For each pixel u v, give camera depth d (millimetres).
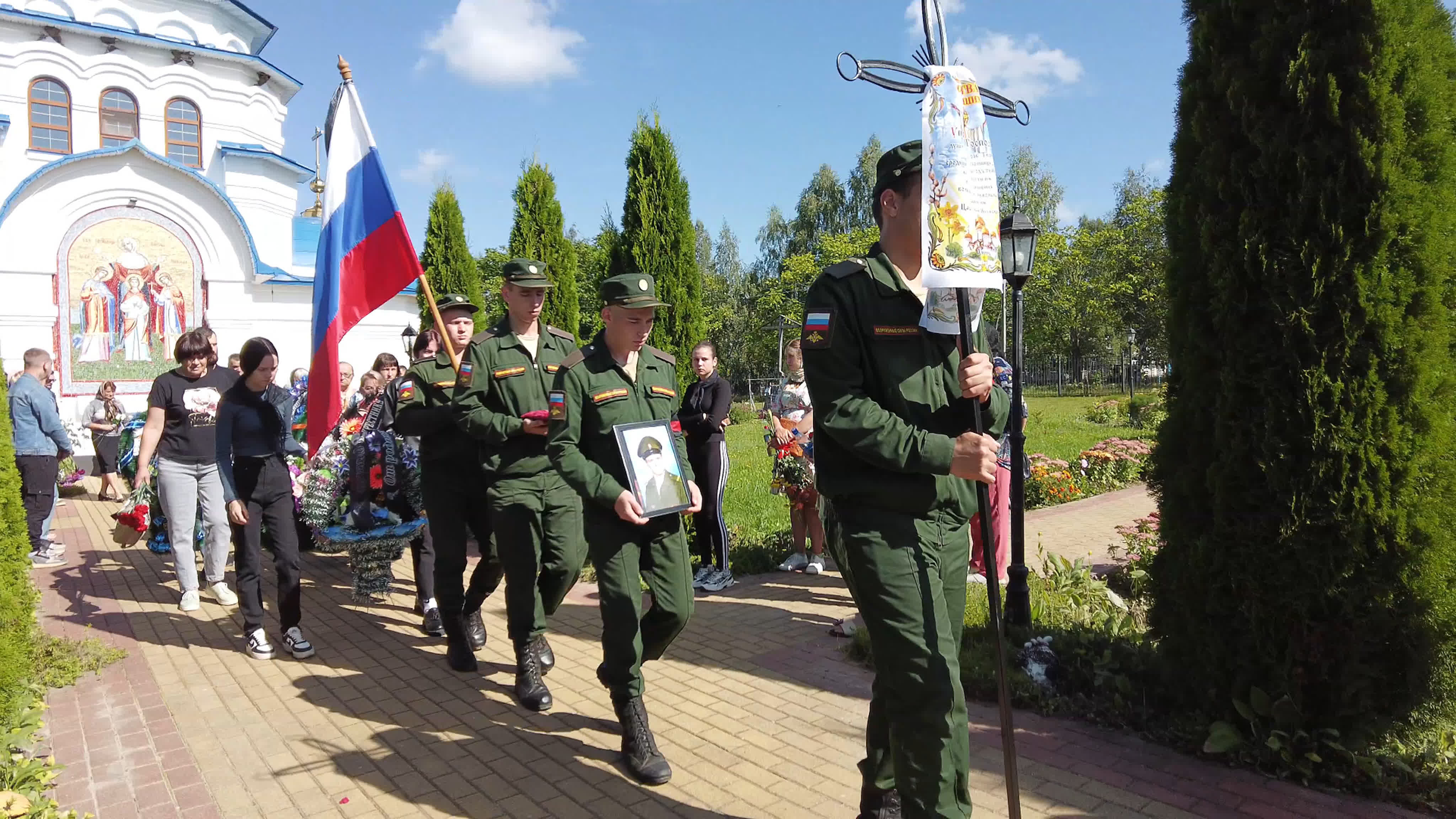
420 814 3281
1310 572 3320
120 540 6398
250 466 5207
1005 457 6141
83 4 21438
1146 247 36594
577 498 4562
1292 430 3324
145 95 22031
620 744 3891
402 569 7789
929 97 2348
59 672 4777
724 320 48406
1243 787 3287
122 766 3729
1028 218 4941
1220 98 3541
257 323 21547
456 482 4980
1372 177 3170
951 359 2576
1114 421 25078
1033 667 4273
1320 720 3420
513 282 4812
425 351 6441
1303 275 3283
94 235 19703
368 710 4352
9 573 3867
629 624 3592
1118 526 7891
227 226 21109
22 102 20469
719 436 6617
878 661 2461
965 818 2387
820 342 2488
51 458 8336
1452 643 3230
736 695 4414
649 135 7977
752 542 7875
